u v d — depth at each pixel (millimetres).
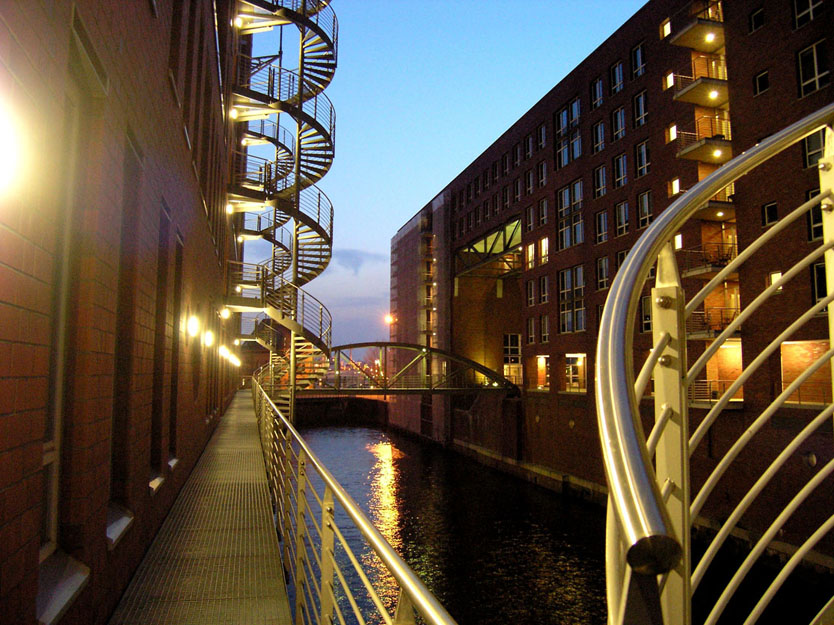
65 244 3375
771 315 22047
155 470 6469
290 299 24531
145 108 4977
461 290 57906
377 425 80312
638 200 31234
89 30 3170
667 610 1223
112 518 4379
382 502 37094
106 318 3814
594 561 26172
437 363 59594
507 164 46500
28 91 2291
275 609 4117
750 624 1577
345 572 24422
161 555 5363
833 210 1842
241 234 32156
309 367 31328
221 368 22094
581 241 36156
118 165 3998
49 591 2889
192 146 9227
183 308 8234
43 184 2561
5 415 2166
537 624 20750
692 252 26703
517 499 36250
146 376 5457
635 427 936
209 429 14914
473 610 21891
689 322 25938
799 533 20500
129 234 4855
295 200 24375
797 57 22172
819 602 19016
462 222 56031
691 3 27109
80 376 3434
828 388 20125
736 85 24641
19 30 2164
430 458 51938
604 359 1085
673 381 1327
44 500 3197
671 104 28906
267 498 7859
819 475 1620
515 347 58938
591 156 35125
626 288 1230
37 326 2516
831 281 1784
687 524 1255
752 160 1605
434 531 31047
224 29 16859
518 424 42438
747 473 22578
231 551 5496
